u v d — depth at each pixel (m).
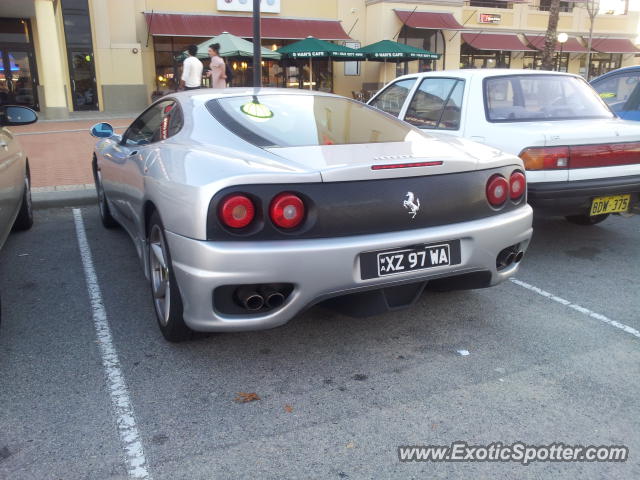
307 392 2.63
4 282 4.09
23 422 2.38
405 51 20.09
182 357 2.96
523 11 26.53
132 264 4.48
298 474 2.08
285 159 2.66
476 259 2.87
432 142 3.20
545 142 4.16
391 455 2.19
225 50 14.44
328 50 18.89
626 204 4.66
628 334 3.24
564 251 4.88
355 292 2.61
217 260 2.41
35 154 10.02
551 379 2.75
